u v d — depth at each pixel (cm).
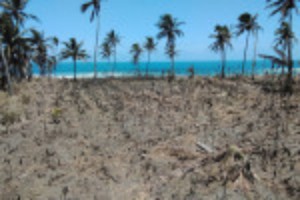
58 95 2425
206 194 729
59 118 1658
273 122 1377
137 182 840
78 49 4494
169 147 1114
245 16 3909
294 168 822
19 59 3216
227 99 2058
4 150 1147
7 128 1456
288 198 681
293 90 2194
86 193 782
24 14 3067
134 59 7194
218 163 883
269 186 740
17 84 3000
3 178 888
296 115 1477
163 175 875
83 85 3141
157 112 1781
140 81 3559
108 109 1884
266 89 2403
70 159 1044
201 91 2466
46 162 1014
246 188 736
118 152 1106
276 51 1382
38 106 1991
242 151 982
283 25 3262
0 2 2928
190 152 1048
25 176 902
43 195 776
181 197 731
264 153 936
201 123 1479
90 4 3422
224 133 1266
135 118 1650
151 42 6150
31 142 1241
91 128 1463
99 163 998
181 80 3328
